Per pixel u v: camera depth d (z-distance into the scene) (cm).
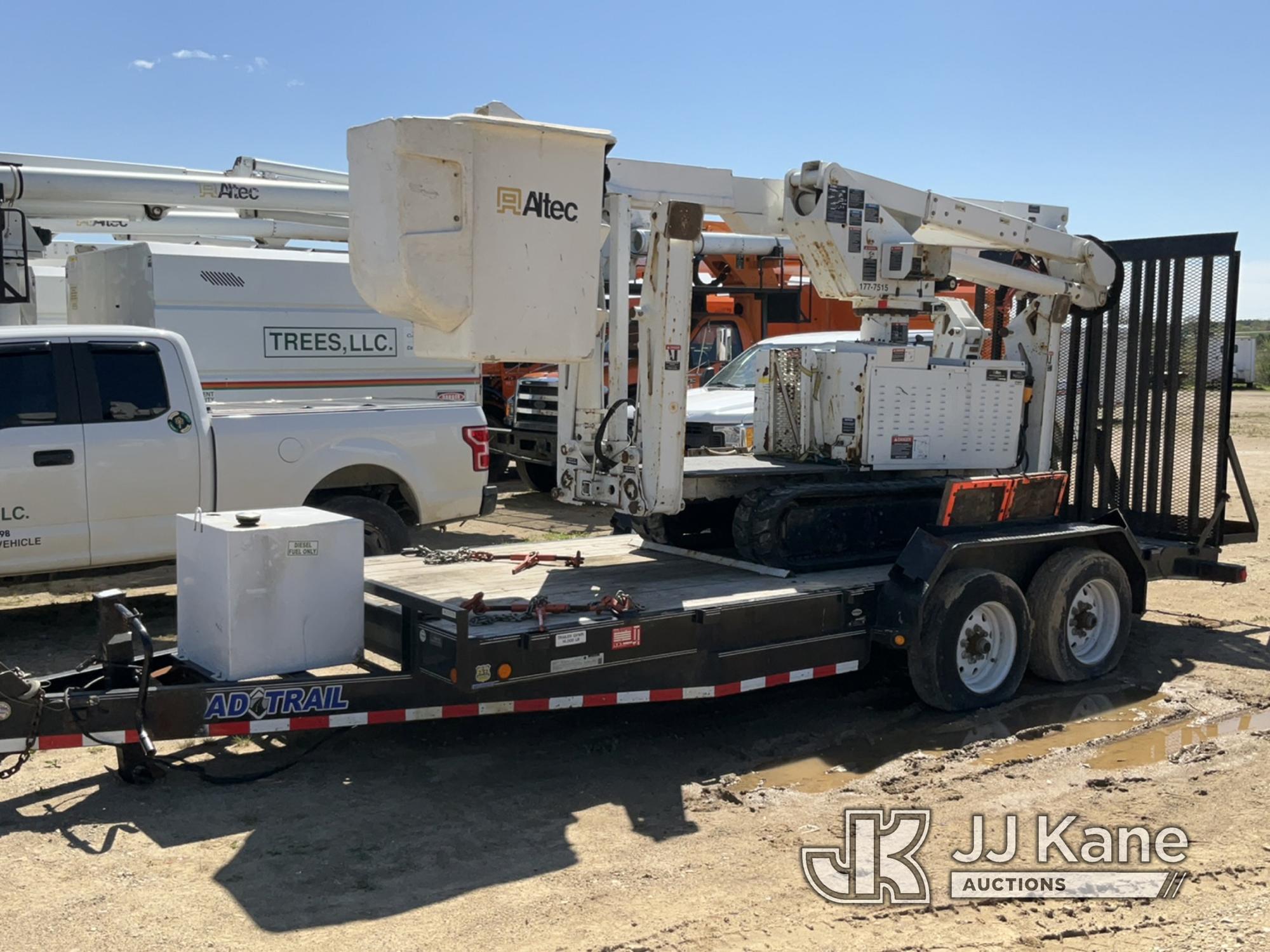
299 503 817
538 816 489
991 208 812
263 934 382
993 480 659
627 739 593
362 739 584
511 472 1753
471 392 1377
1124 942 387
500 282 517
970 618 643
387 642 550
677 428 589
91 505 721
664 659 539
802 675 593
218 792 509
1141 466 827
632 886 423
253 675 500
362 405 908
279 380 1224
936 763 556
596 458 604
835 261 691
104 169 1171
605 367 635
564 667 504
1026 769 549
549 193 528
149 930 383
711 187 653
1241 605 926
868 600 621
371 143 500
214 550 502
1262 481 1655
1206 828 481
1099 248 803
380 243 501
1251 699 668
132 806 491
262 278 1207
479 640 479
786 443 739
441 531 1223
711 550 729
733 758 568
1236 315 768
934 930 394
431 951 374
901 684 696
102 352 730
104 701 467
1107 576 703
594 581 618
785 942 384
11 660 716
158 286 1148
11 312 968
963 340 779
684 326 584
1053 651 682
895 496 708
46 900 404
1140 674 721
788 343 1308
